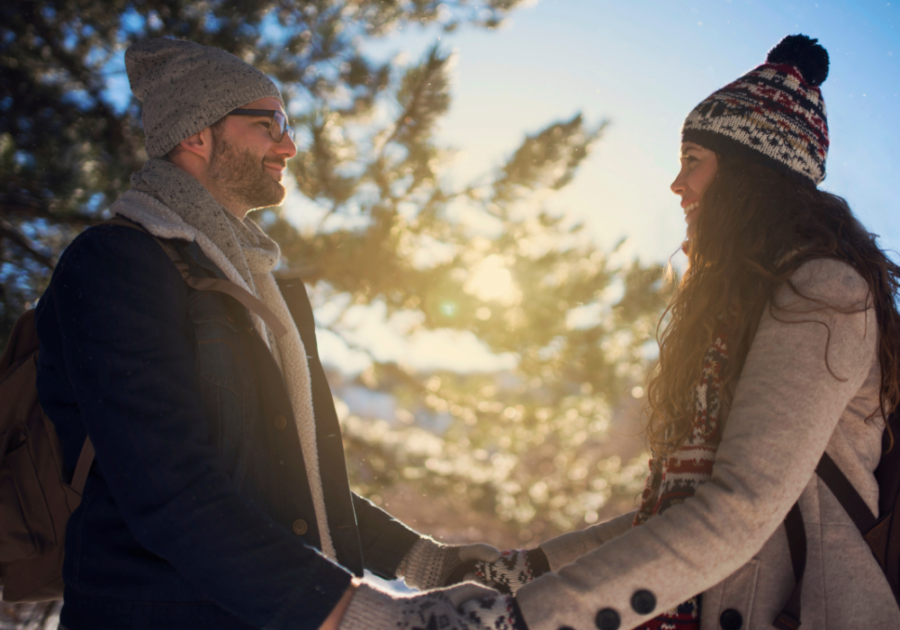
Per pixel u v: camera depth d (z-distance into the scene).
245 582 0.91
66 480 1.15
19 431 1.23
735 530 0.87
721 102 1.17
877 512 0.99
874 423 1.01
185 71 1.32
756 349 0.97
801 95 1.14
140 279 1.05
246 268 1.26
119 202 1.18
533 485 7.03
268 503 1.15
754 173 1.13
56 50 4.21
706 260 1.12
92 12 4.17
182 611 1.03
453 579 1.38
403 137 4.75
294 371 1.28
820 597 0.97
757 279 1.03
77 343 1.00
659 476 1.22
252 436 1.15
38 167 3.78
